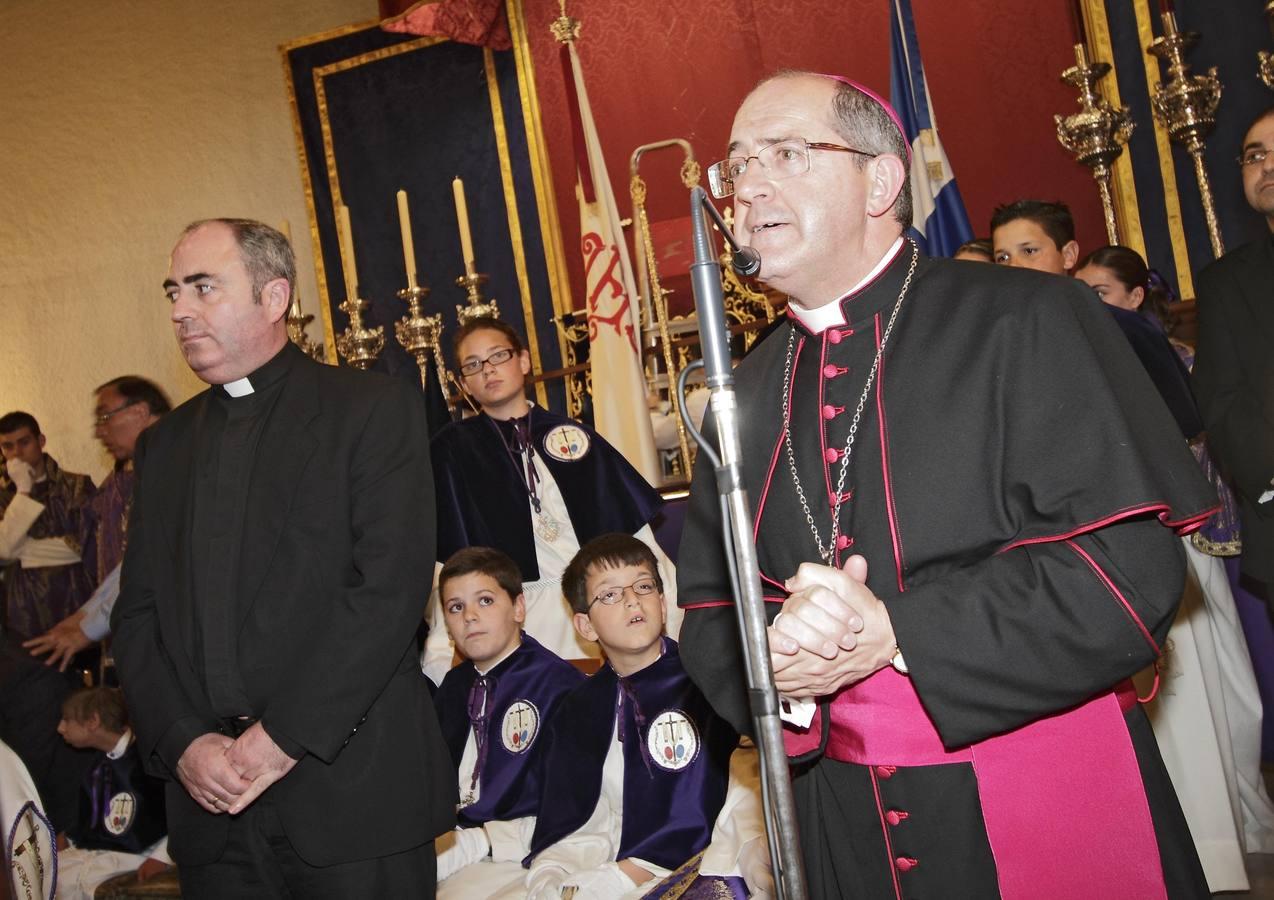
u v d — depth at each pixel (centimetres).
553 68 733
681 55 715
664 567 421
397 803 246
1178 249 613
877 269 185
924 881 162
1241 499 345
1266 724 444
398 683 256
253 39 805
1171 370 336
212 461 270
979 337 169
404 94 755
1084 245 645
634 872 305
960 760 163
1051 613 151
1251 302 344
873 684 170
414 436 269
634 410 548
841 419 179
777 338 202
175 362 808
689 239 658
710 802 313
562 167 731
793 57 698
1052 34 654
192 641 254
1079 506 154
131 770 430
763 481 187
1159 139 619
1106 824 157
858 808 170
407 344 621
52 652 489
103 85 827
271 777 234
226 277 269
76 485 618
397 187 754
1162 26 613
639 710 326
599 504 439
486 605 365
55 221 830
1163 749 344
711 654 189
